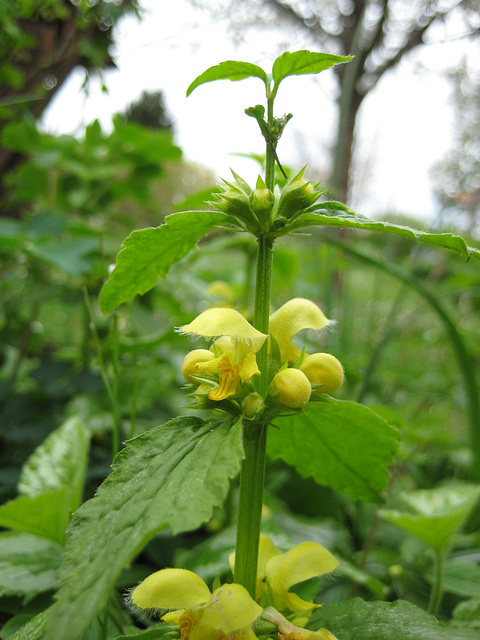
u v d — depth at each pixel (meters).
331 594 0.13
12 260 0.21
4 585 0.10
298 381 0.07
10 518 0.11
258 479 0.07
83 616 0.05
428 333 0.39
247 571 0.07
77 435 0.13
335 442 0.09
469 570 0.14
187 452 0.06
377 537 0.16
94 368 0.19
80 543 0.06
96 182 0.26
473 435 0.17
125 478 0.06
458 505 0.12
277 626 0.07
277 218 0.07
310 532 0.15
